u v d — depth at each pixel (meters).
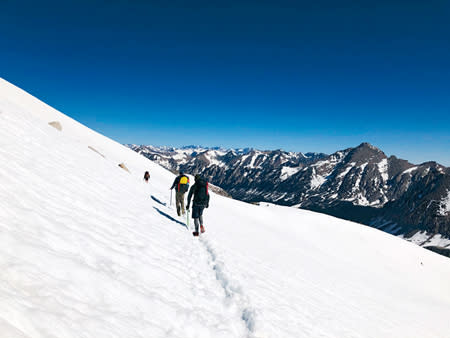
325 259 23.44
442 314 22.17
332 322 8.00
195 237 10.45
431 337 12.83
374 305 13.57
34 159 8.09
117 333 3.03
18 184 5.68
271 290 7.98
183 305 4.73
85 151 14.49
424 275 47.78
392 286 27.30
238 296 6.17
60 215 5.43
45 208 5.35
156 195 16.09
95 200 7.88
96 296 3.49
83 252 4.46
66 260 3.77
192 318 4.41
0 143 7.66
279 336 5.22
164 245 7.50
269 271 10.30
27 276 2.99
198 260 7.84
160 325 3.77
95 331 2.84
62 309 2.83
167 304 4.39
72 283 3.41
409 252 56.91
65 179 8.05
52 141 11.54
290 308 7.35
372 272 33.03
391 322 11.83
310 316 7.61
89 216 6.36
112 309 3.44
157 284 4.95
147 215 9.84
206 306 5.24
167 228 9.59
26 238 3.77
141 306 3.90
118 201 9.37
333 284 13.73
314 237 47.34
